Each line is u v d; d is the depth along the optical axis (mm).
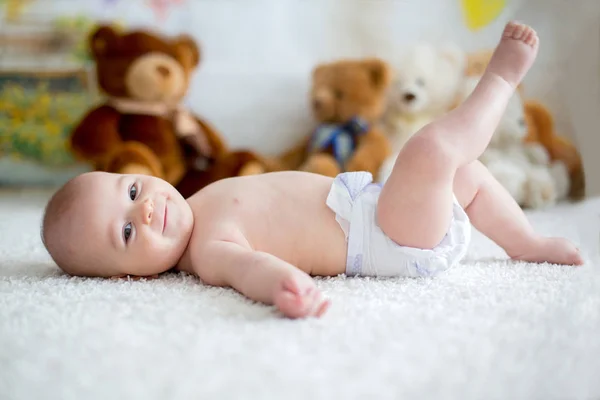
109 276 1134
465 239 1077
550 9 2277
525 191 2068
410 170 994
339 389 625
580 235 1519
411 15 2582
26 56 2609
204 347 725
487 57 2383
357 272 1107
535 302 903
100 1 2670
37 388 644
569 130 2209
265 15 2650
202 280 1086
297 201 1120
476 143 1019
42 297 975
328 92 2373
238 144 2621
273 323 820
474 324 802
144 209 1083
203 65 2633
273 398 609
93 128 2203
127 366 680
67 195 1129
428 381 647
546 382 661
